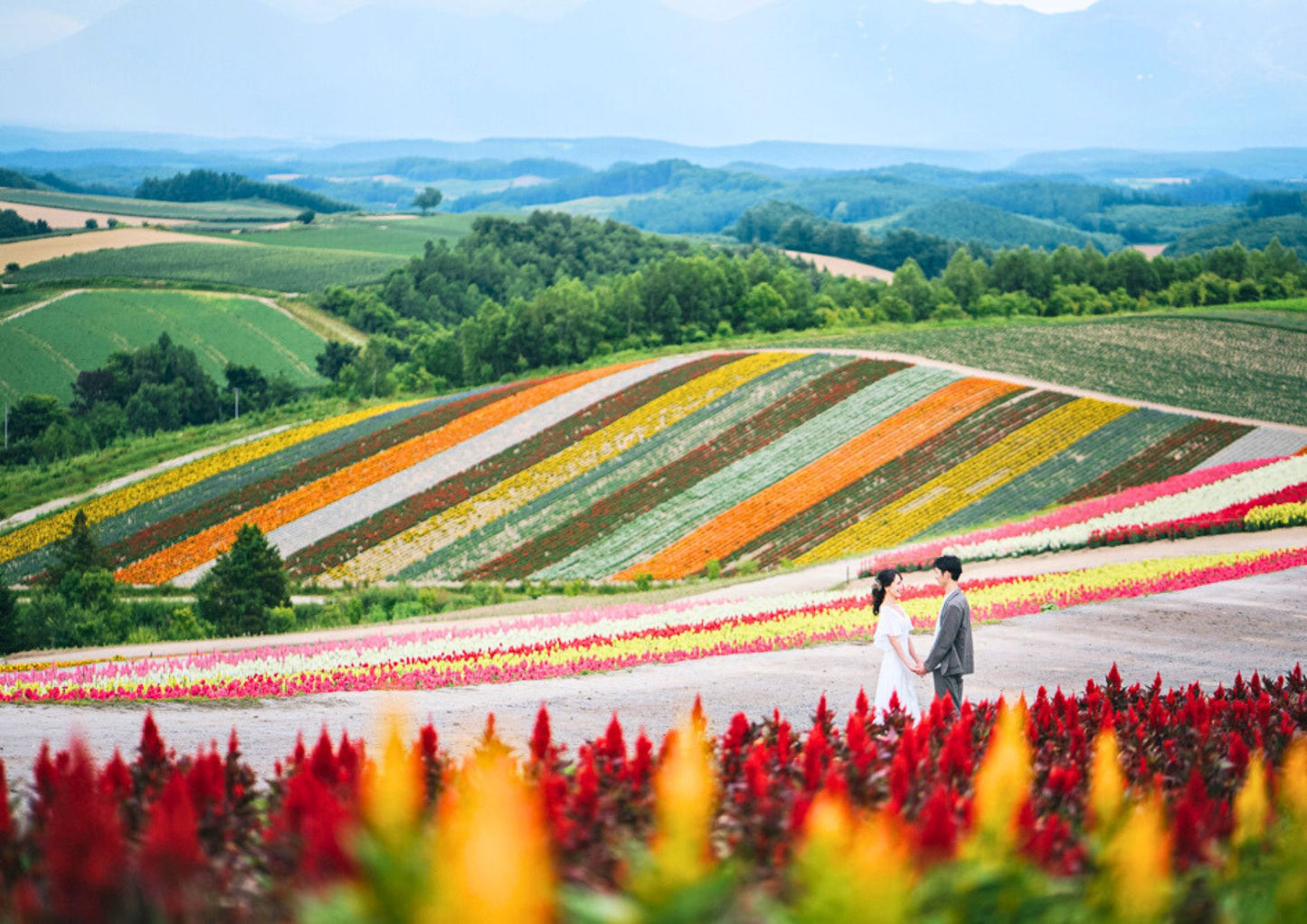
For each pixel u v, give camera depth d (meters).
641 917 3.15
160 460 77.69
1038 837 4.77
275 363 149.12
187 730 13.92
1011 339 101.69
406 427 75.88
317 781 4.84
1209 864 4.89
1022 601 25.97
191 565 58.25
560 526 60.19
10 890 4.39
